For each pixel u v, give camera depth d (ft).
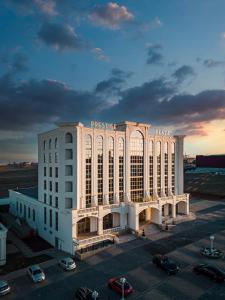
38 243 163.94
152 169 203.72
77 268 122.52
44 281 110.42
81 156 160.97
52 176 170.40
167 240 159.22
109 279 110.73
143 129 196.03
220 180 437.99
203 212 241.76
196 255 135.44
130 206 172.76
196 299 93.97
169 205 215.51
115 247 147.74
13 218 216.13
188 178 477.36
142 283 106.52
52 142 172.14
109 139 176.76
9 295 99.50
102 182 171.53
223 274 105.29
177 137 224.12
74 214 145.89
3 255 128.98
